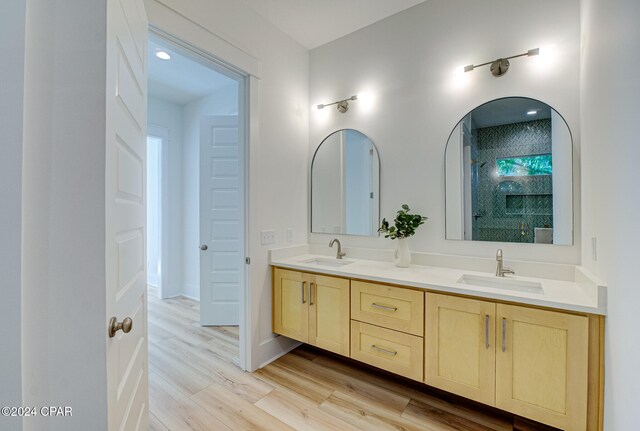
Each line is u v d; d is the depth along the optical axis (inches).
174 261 163.5
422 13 90.4
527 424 65.8
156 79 136.0
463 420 67.1
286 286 94.0
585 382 51.6
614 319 44.6
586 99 62.1
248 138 89.0
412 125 92.2
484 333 61.1
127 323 33.9
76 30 27.5
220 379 83.8
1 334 21.6
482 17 81.2
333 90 109.1
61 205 26.1
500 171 78.8
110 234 32.2
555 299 54.4
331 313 84.3
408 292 70.8
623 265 40.8
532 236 74.6
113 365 33.7
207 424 65.5
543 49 73.2
